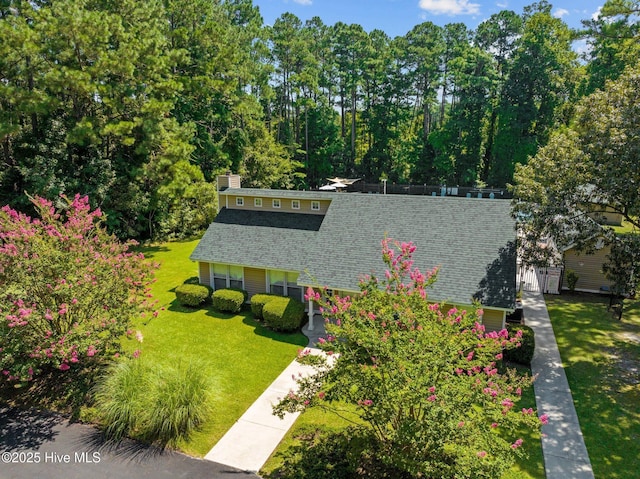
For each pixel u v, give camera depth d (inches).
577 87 1727.4
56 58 884.6
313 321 622.2
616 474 330.0
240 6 1859.0
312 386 312.5
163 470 331.6
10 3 884.6
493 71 1790.1
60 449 355.6
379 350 273.7
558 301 720.3
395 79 2073.1
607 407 420.5
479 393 258.7
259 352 532.1
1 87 810.2
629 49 1039.6
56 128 952.9
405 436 262.5
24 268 414.3
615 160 479.8
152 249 1076.5
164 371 406.9
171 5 1236.5
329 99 2365.9
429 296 518.3
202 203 1243.8
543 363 509.7
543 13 1713.8
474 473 245.8
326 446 347.9
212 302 691.4
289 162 1675.7
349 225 661.3
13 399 425.4
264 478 323.3
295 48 2011.6
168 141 1048.2
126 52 910.4
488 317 515.2
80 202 508.7
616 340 570.3
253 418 401.1
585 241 533.6
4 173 920.3
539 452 356.2
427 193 1781.5
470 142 1843.0
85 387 435.5
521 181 609.6
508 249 557.0
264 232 728.3
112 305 450.9
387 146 2100.1
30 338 413.7
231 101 1428.4
